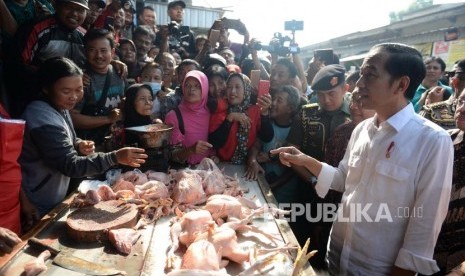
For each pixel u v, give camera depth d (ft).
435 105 9.38
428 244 4.94
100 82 9.88
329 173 6.69
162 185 6.79
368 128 5.85
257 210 5.93
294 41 13.29
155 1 31.81
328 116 9.11
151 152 7.78
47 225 5.54
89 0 12.66
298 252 4.83
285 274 4.52
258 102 9.37
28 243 4.91
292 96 9.71
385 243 5.45
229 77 9.52
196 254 4.31
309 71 15.52
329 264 6.68
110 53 9.76
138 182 7.05
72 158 5.98
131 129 7.75
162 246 5.14
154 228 5.71
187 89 9.14
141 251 4.98
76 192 7.02
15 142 5.37
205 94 9.30
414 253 4.98
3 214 5.40
